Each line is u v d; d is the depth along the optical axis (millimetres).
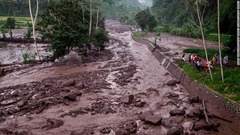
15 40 67750
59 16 45375
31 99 25953
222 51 42281
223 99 24109
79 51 47375
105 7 133375
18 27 91875
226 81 26922
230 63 35281
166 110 24047
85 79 33500
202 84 27984
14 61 45375
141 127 20438
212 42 67562
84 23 52438
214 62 34562
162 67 42781
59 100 25453
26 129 20062
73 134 19062
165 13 134250
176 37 85438
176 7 122688
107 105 24875
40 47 60688
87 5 58938
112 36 94062
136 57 51656
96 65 42625
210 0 72875
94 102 25578
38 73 36875
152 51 56938
